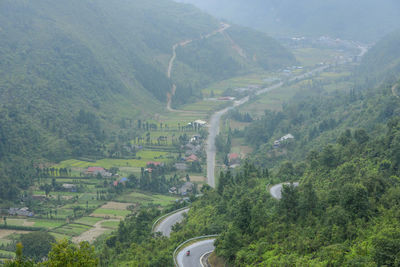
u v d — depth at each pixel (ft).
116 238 573.74
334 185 462.19
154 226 586.45
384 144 474.90
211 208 561.43
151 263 398.83
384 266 267.39
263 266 330.95
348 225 330.34
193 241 446.19
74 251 269.03
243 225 399.44
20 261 269.44
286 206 394.73
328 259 300.40
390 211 336.29
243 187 572.51
